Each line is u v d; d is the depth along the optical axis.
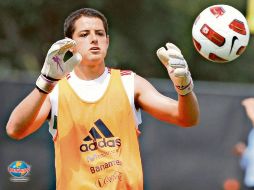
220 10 13.94
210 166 24.16
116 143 13.70
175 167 24.02
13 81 23.33
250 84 49.91
